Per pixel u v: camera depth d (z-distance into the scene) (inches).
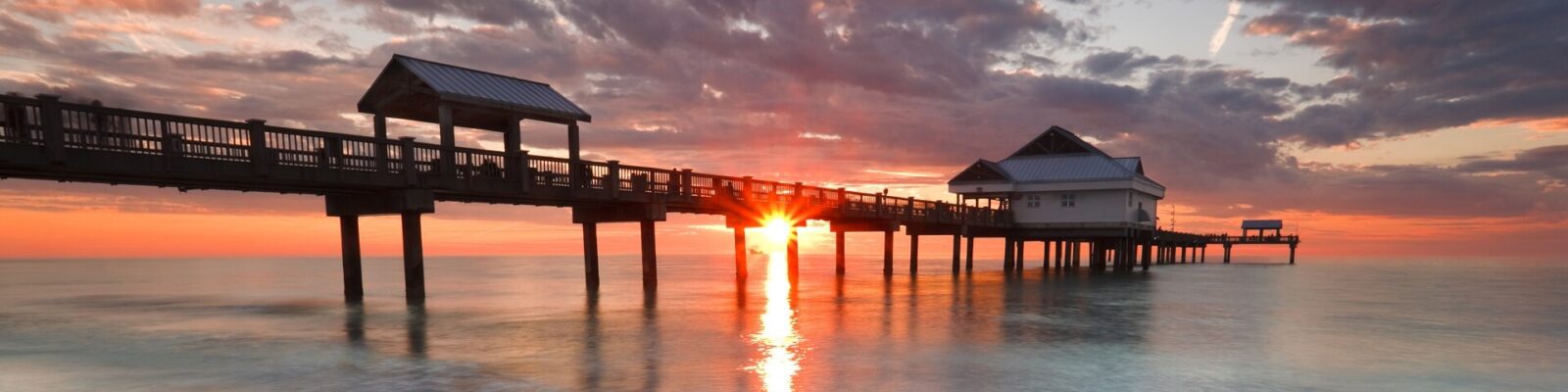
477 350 559.5
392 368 488.7
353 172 716.7
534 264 4141.2
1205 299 1078.4
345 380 454.0
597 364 505.4
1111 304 968.3
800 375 471.2
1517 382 482.9
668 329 673.0
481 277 1851.6
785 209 1236.5
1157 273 1978.3
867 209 1430.9
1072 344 605.9
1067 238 2100.1
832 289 1194.0
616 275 1865.2
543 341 601.9
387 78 911.7
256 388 435.5
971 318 770.8
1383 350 598.5
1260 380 472.1
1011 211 1942.7
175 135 608.7
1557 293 1364.4
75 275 2465.6
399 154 761.6
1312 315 863.1
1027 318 789.2
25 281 1934.1
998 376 473.7
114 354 559.5
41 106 539.8
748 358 529.3
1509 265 5068.9
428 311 821.9
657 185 1031.0
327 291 1211.9
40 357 551.2
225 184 696.4
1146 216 1972.2
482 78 945.5
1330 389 451.2
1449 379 488.4
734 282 1408.7
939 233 1766.7
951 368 500.7
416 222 817.5
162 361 527.2
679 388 432.1
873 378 464.1
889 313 820.6
